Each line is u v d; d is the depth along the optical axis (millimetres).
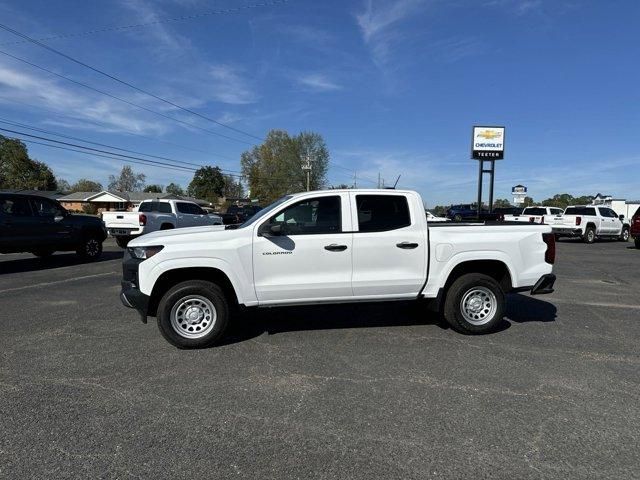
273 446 3266
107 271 11586
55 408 3844
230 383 4371
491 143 36000
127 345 5488
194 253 5324
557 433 3436
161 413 3764
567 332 6098
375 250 5684
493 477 2902
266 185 91125
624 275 11438
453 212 41062
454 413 3752
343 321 6586
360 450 3211
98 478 2891
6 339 5703
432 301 6059
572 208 24734
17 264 12938
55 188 87062
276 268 5500
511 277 6043
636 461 3074
